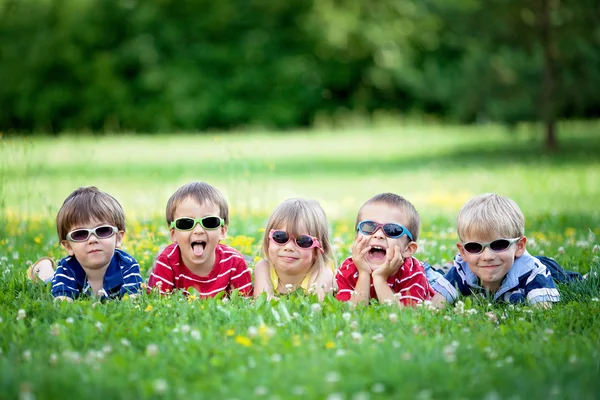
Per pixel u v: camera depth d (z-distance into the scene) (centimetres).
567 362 346
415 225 516
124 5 3697
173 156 2181
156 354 359
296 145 2583
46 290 496
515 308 471
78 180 1550
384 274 497
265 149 2444
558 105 2016
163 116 3622
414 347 360
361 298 495
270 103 3731
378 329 408
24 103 3659
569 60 1942
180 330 399
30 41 3653
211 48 3744
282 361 345
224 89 3706
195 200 514
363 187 1463
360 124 3634
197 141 2762
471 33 1972
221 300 471
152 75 3625
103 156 2186
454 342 367
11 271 570
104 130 3666
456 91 2144
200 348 365
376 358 342
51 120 3703
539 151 2047
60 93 3662
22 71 3678
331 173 1756
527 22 1916
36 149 2278
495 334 402
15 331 397
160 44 3738
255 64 3753
